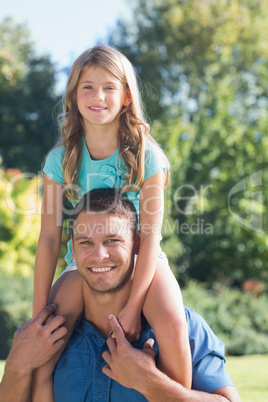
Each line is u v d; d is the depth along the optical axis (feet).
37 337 7.16
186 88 54.34
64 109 8.72
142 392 6.70
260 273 37.45
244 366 23.56
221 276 38.99
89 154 8.49
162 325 7.00
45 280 7.98
